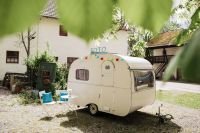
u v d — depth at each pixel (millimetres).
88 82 10969
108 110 10336
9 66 21453
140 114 11648
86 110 11742
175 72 250
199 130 9508
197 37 236
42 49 21734
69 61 23562
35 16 238
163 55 36656
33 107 12031
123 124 9844
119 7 290
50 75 14797
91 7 278
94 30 273
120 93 9891
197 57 218
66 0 271
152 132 9055
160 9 296
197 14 985
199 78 202
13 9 231
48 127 9086
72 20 273
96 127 9305
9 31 221
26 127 9031
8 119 9969
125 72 9711
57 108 11945
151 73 11297
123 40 25281
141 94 10336
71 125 9414
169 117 11133
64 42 23016
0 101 13172
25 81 17016
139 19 296
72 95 11539
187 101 15219
